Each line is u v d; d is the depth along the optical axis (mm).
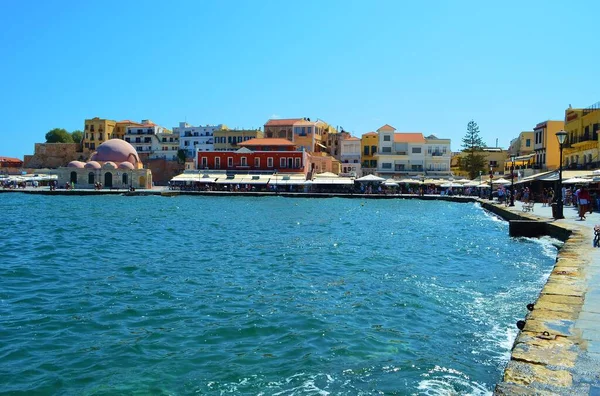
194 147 151875
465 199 86938
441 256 26734
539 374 8031
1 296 17375
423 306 16266
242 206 71938
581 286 13906
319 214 57812
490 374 10859
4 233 36438
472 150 120062
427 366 11273
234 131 142250
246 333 13680
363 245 31188
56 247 29406
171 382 10562
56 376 10836
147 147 155250
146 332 13773
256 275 21500
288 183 104062
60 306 16250
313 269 22891
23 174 133375
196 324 14469
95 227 41656
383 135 124625
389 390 10078
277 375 10867
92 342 12961
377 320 14812
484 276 21141
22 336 13312
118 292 18188
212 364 11516
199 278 20812
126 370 11180
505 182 78750
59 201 81312
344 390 10109
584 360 8594
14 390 10133
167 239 33969
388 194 97188
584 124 72375
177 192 100125
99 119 153375
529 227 33500
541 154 90438
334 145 143125
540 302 12258
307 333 13609
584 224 30766
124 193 100188
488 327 14078
